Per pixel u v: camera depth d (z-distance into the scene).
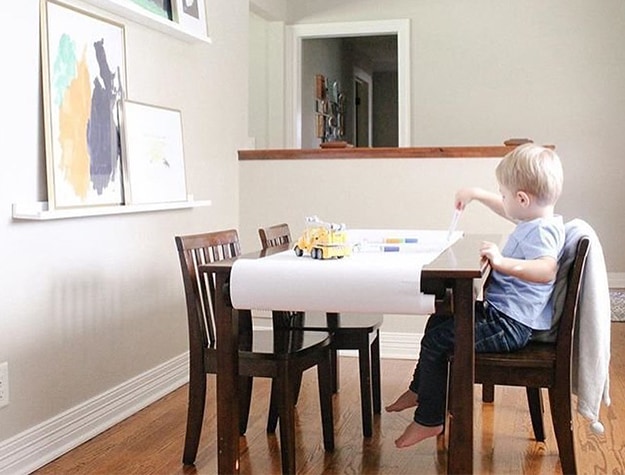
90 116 2.79
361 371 2.69
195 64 3.68
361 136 9.27
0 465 2.34
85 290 2.79
